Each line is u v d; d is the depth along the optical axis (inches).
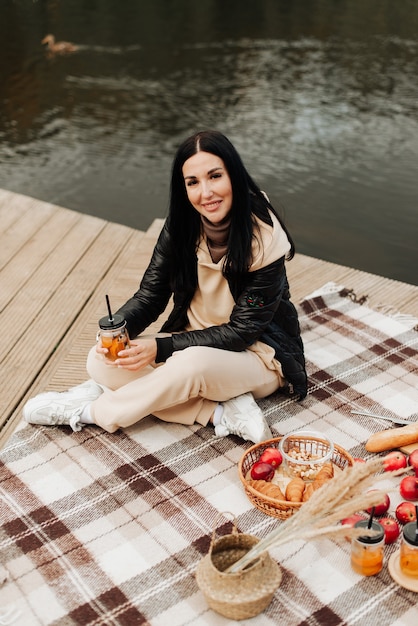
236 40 366.3
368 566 79.0
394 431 96.3
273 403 108.0
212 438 101.3
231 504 90.0
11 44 359.3
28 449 99.7
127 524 87.6
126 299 141.6
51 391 115.1
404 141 250.2
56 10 424.2
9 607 77.5
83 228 171.2
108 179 228.1
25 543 85.3
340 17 406.0
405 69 319.3
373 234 194.5
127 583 80.0
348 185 221.3
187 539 85.4
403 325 126.5
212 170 92.1
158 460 97.5
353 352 119.4
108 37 372.5
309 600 77.2
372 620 74.8
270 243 95.9
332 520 71.2
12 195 186.9
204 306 105.2
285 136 255.6
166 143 252.5
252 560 75.5
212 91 298.0
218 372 98.0
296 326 106.1
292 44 357.7
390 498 90.7
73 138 257.3
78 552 84.0
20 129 265.6
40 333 131.8
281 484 92.1
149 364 105.3
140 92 297.9
